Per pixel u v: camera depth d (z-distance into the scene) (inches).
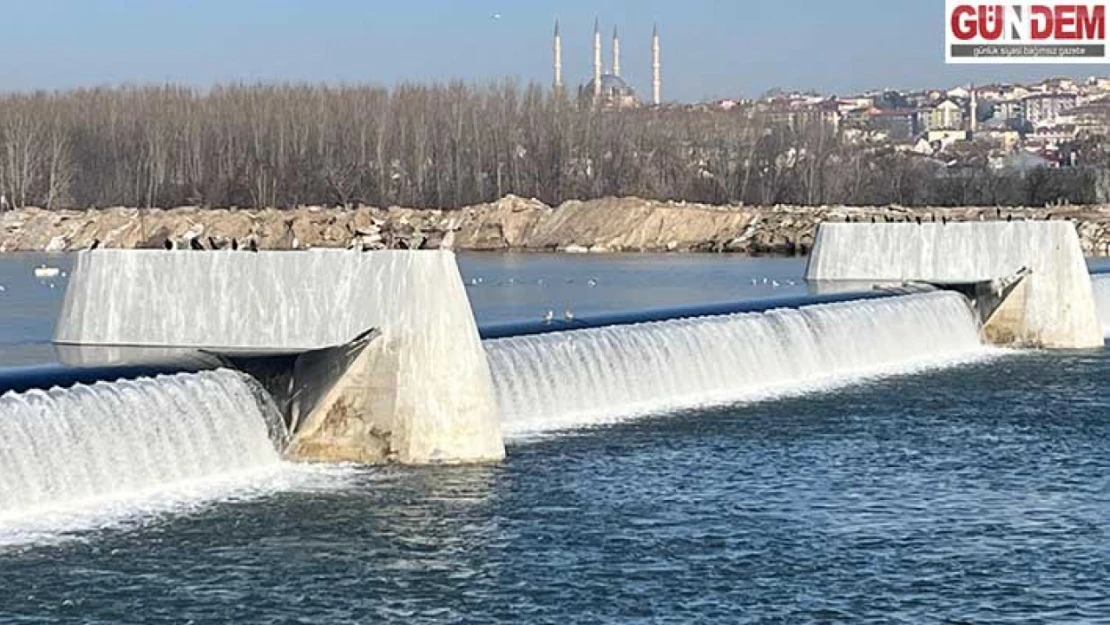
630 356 2544.3
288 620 1470.2
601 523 1807.3
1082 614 1523.1
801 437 2343.8
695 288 4431.6
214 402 1955.0
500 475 2016.5
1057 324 3563.0
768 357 2847.0
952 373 3070.9
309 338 2098.9
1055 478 2098.9
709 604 1536.7
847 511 1895.9
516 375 2346.2
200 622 1456.7
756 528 1807.3
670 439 2283.5
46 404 1770.4
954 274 3668.8
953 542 1764.3
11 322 2987.2
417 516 1807.3
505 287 4594.0
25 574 1560.0
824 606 1536.7
